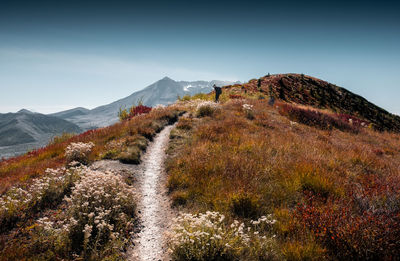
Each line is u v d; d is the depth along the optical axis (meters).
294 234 3.97
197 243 3.64
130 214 5.04
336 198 5.18
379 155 11.04
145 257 3.82
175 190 6.04
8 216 4.34
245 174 6.25
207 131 11.02
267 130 12.30
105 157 8.70
